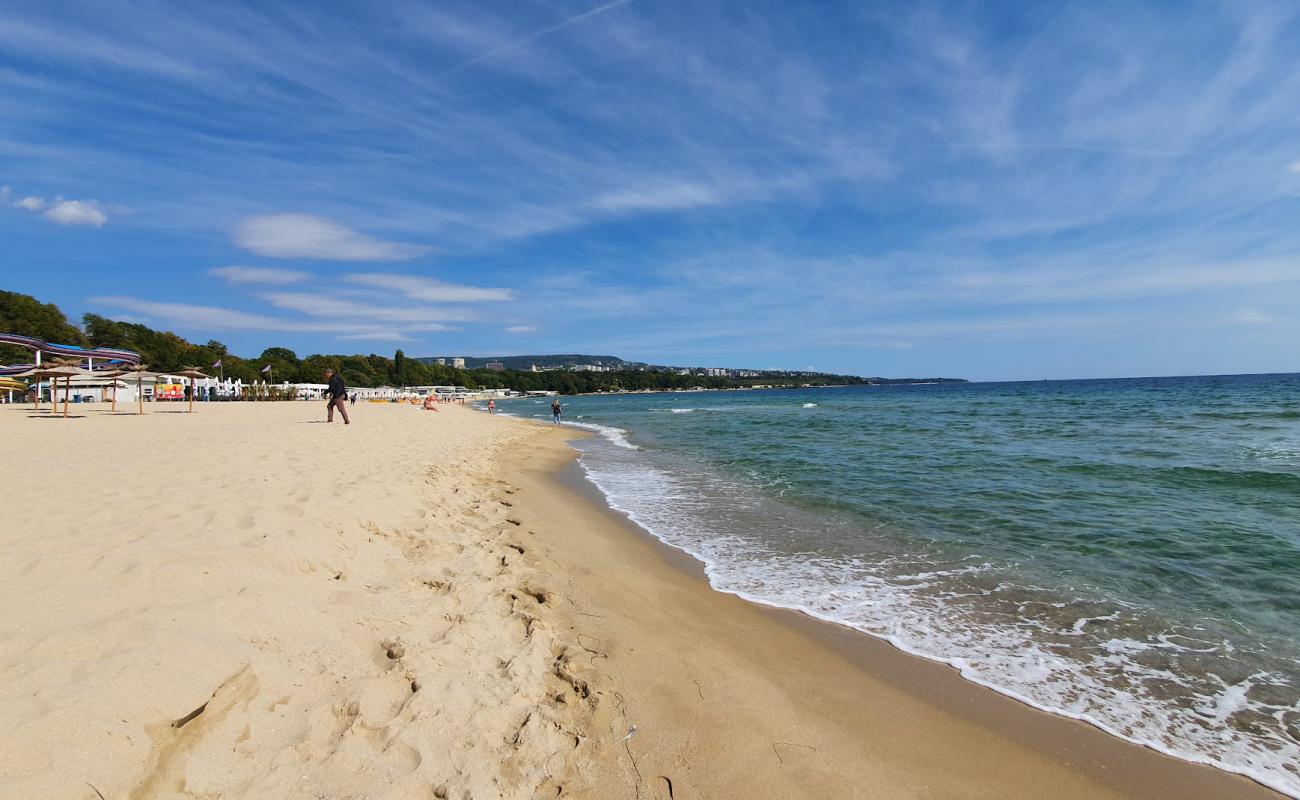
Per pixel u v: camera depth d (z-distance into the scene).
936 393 96.50
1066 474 13.07
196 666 2.86
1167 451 16.31
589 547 7.72
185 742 2.47
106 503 5.98
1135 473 12.92
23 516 5.38
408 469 10.61
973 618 5.64
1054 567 7.04
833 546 8.01
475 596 5.04
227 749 2.53
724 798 3.03
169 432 15.58
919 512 9.81
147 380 43.19
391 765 2.72
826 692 4.29
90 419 21.72
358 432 17.67
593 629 4.93
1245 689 4.39
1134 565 7.05
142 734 2.38
